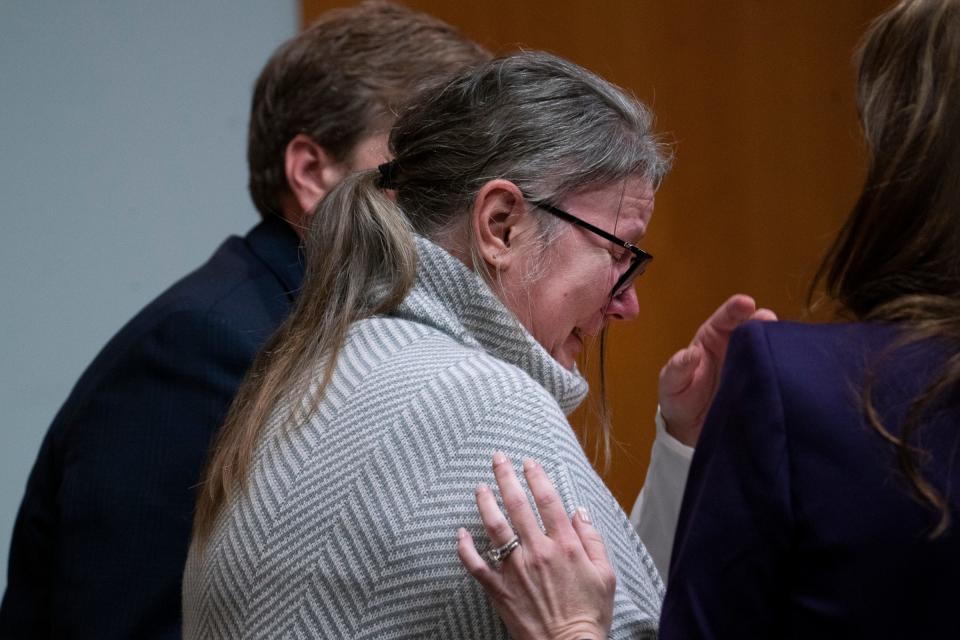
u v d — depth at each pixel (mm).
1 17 9906
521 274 4945
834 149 12023
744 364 3865
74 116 10070
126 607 5980
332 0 10602
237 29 10484
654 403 11422
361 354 4688
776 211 11859
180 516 6105
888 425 3637
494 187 4883
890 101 3928
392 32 7246
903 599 3584
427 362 4531
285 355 4867
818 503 3668
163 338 6355
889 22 4008
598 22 11289
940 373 3635
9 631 6602
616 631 4246
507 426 4328
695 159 11641
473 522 4211
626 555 4496
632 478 11242
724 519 3814
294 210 7254
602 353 5973
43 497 6555
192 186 10383
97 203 10133
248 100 10523
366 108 7098
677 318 11570
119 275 10180
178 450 6172
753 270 11789
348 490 4348
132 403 6266
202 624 4605
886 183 3828
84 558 6062
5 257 9906
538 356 4742
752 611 3781
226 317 6441
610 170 5008
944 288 3758
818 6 11969
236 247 7195
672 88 11555
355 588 4246
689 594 3883
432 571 4199
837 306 4066
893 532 3594
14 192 9930
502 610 4062
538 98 5012
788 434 3723
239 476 4617
